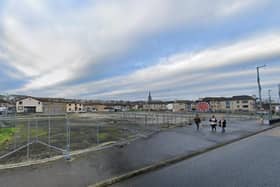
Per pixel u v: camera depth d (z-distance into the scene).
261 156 9.98
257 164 8.55
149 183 6.64
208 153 11.02
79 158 9.15
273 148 11.94
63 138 14.96
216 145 12.80
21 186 6.10
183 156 9.88
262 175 7.18
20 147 11.20
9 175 6.96
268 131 21.05
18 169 7.58
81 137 15.27
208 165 8.58
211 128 21.20
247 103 89.75
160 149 11.20
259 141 14.71
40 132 18.67
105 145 11.87
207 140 14.41
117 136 15.67
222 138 15.43
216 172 7.59
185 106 101.06
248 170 7.75
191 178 7.01
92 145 12.19
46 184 6.27
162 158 9.37
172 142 13.27
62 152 10.18
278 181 6.62
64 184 6.30
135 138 14.52
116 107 110.19
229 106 95.25
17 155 9.73
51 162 8.48
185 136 15.84
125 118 38.22
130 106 117.19
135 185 6.49
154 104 117.19
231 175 7.22
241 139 15.75
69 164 8.23
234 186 6.25
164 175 7.40
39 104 76.25
